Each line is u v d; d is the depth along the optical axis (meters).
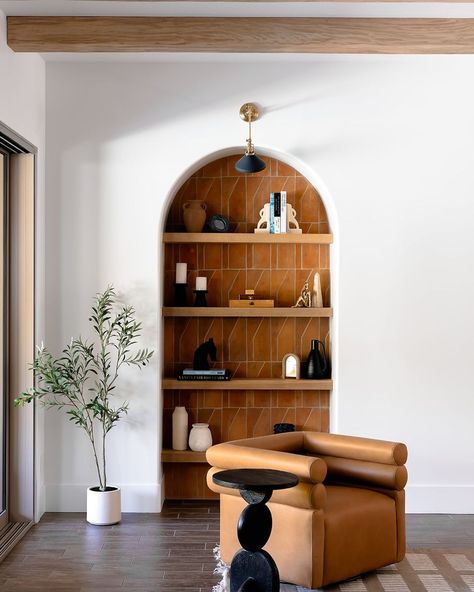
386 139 5.47
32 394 4.99
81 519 5.22
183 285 5.81
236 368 5.92
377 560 4.08
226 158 5.96
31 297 5.08
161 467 5.62
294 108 5.48
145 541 4.71
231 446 4.14
